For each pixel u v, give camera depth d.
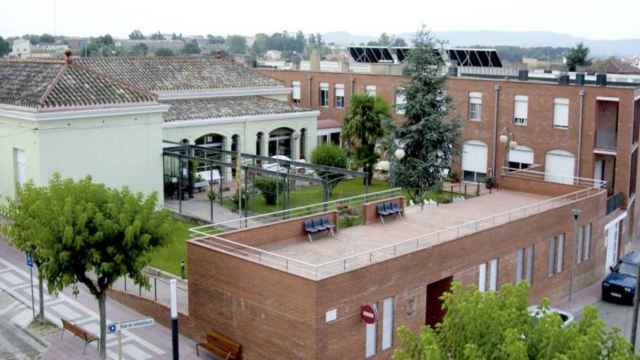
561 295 29.45
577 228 30.27
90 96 32.16
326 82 54.72
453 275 23.08
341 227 26.75
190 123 41.19
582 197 31.38
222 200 38.22
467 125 45.00
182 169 36.91
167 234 20.20
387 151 38.88
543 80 44.56
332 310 18.83
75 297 24.61
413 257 21.33
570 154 40.91
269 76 53.78
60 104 30.69
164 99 44.19
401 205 27.89
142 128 33.88
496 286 25.25
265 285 19.62
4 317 23.11
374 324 20.30
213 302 21.23
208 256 21.25
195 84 46.56
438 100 37.28
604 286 29.61
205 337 21.59
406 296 21.25
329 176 38.19
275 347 19.56
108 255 19.16
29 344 21.19
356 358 19.75
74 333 20.95
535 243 27.17
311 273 19.23
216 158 41.97
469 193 42.47
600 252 32.75
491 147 44.12
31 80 33.12
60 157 31.08
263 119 45.03
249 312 20.19
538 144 42.09
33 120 30.17
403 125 37.50
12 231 19.73
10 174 32.22
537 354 12.30
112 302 24.52
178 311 22.58
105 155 32.59
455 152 37.91
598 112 40.31
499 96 43.44
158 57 48.91
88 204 18.97
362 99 45.56
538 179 34.03
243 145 44.28
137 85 43.94
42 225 18.73
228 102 46.81
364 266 19.69
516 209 27.42
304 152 47.97
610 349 12.45
